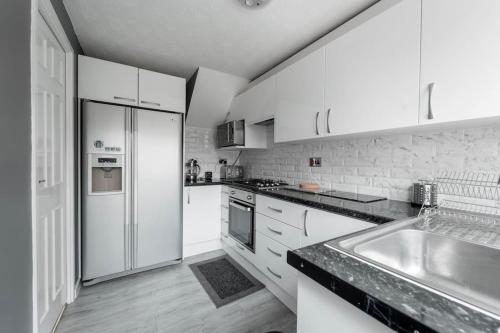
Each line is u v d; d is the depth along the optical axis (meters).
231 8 1.61
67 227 1.75
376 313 0.42
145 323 1.56
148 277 2.19
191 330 1.50
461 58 0.99
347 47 1.49
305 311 0.63
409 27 1.16
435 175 1.40
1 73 0.87
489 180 1.19
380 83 1.30
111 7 1.61
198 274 2.25
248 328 1.52
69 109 1.76
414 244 0.93
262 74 2.78
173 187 2.42
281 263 1.80
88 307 1.73
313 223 1.53
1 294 0.87
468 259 0.81
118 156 2.13
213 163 3.47
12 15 0.94
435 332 0.34
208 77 2.71
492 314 0.37
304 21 1.74
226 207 2.75
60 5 1.50
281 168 2.70
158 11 1.65
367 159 1.79
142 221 2.26
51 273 1.46
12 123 0.95
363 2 1.51
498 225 1.00
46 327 1.38
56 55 1.57
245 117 2.74
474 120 1.01
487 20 0.92
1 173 0.88
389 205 1.42
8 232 0.92
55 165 1.54
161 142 2.35
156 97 2.35
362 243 0.76
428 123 1.10
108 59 2.41
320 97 1.69
